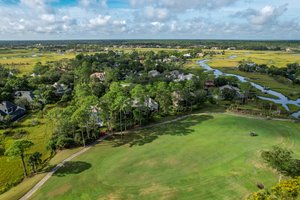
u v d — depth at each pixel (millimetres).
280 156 40906
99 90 104000
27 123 76812
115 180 42344
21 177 45844
